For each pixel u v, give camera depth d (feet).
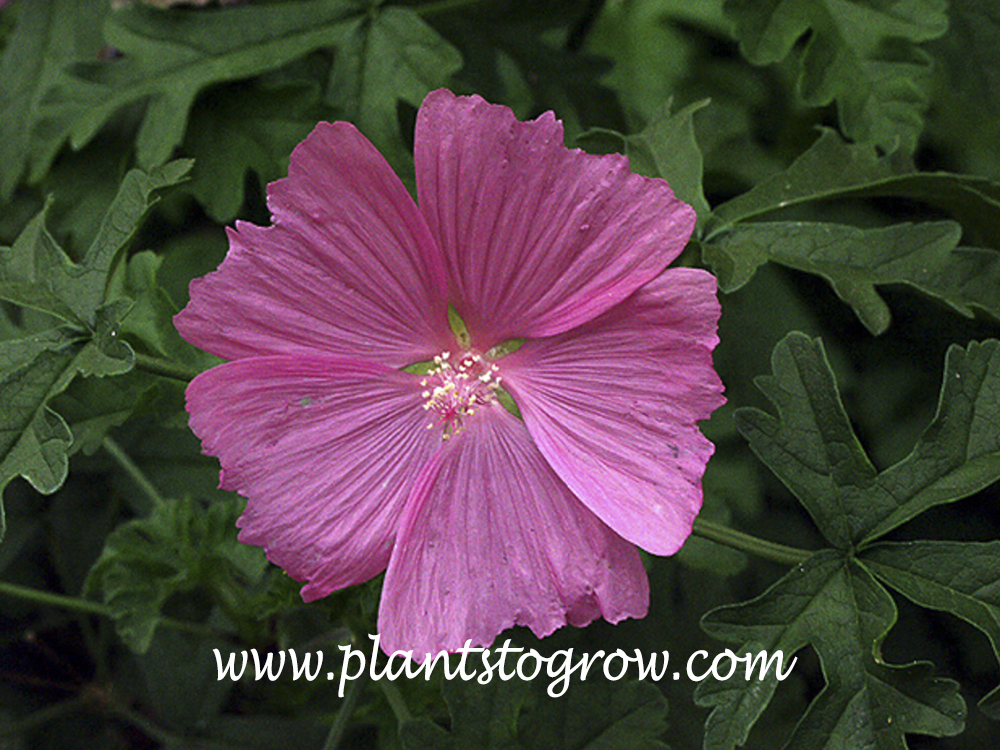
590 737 0.69
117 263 0.68
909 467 0.62
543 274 0.60
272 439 0.59
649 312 0.59
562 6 0.86
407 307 0.61
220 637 0.85
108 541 0.80
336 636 0.77
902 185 0.69
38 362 0.62
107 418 0.69
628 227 0.59
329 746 0.70
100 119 0.80
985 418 0.62
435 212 0.59
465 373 0.62
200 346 0.59
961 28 0.82
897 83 0.74
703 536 0.64
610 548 0.60
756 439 0.63
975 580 0.61
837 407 0.63
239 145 0.80
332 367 0.60
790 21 0.76
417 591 0.60
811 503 0.63
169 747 0.86
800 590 0.62
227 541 0.79
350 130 0.57
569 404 0.61
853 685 0.61
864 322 0.65
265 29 0.81
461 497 0.61
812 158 0.70
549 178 0.59
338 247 0.59
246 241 0.58
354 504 0.60
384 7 0.80
